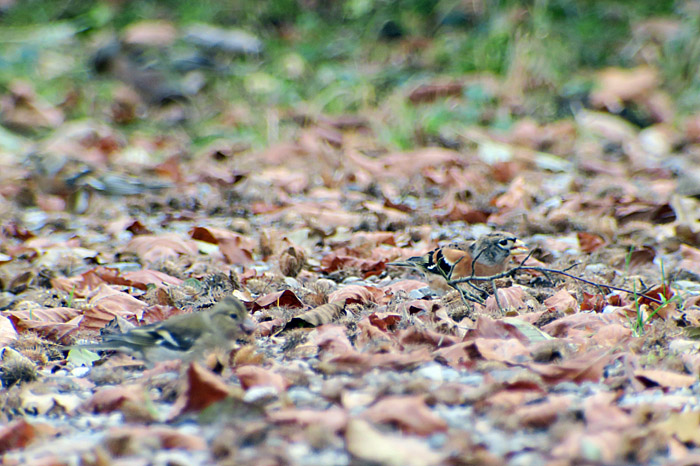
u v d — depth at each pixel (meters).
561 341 5.91
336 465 4.05
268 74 23.83
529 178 16.50
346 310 7.11
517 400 4.84
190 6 26.80
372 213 13.06
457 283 7.23
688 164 17.81
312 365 5.76
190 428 4.64
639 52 24.09
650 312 7.08
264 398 4.94
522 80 22.30
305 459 4.12
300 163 18.31
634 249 10.35
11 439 4.49
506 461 4.07
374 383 5.27
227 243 10.41
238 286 8.38
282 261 9.30
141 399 5.09
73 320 7.08
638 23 24.56
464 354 5.70
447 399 4.92
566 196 14.56
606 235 11.41
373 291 7.80
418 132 19.55
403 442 4.16
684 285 8.87
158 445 4.34
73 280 8.95
